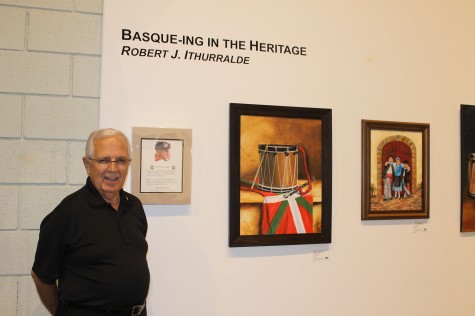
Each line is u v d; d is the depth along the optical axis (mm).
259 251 1880
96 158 1386
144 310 1479
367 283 2031
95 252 1330
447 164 2174
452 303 2152
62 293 1352
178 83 1800
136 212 1533
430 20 2180
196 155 1810
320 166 1949
